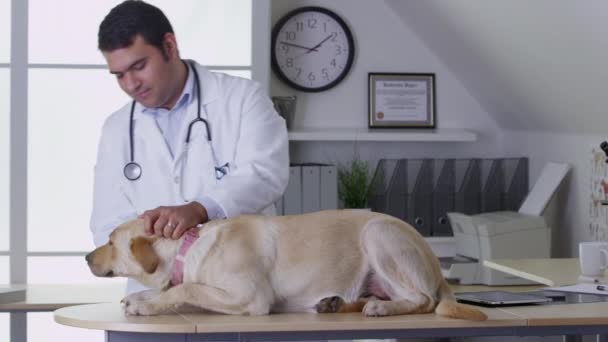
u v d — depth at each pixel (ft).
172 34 7.79
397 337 6.43
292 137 13.91
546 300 7.45
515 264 10.65
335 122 14.83
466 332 6.52
